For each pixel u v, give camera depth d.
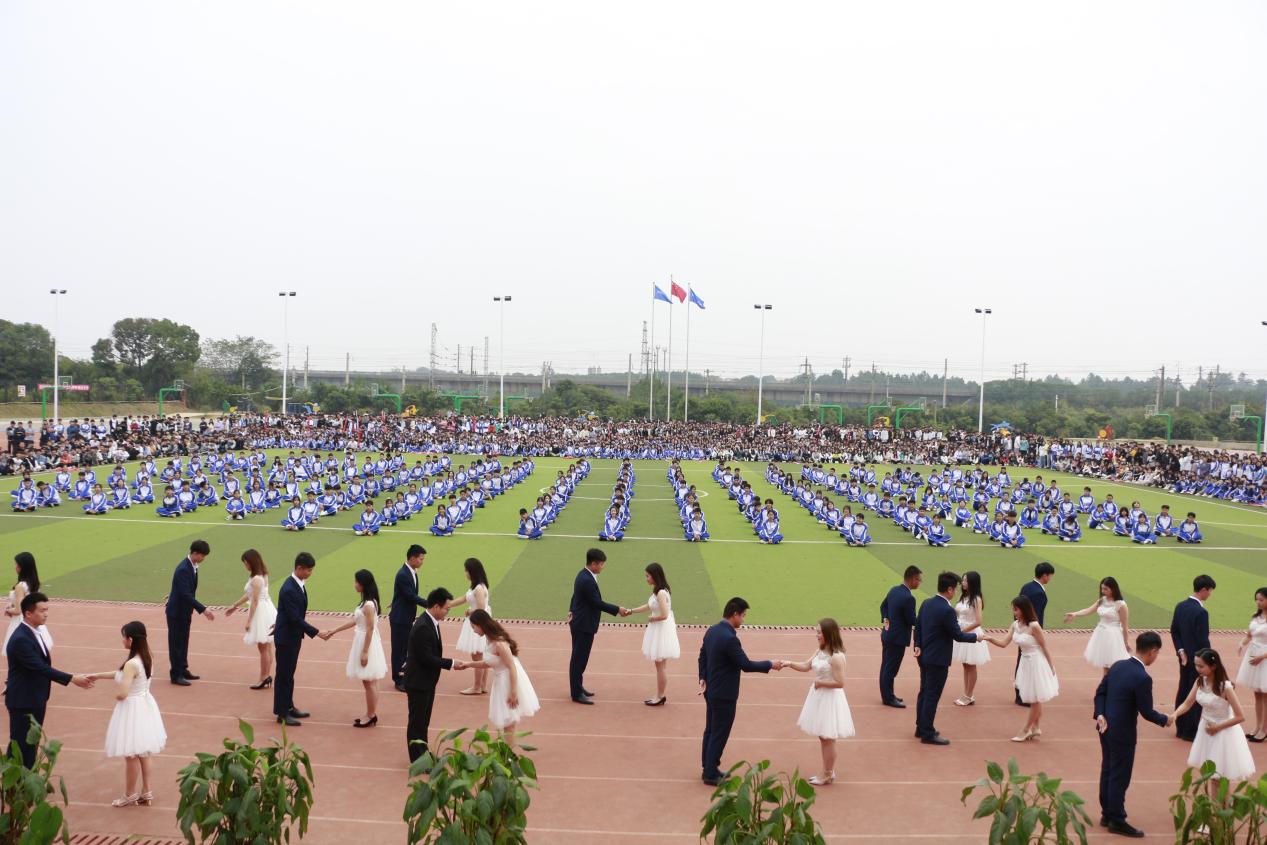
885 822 9.56
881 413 110.06
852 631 18.20
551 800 9.95
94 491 32.41
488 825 7.00
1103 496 45.69
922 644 12.09
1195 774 10.34
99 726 11.87
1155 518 33.41
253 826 6.97
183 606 13.68
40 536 27.36
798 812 6.79
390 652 15.81
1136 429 97.38
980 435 69.81
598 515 34.91
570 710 13.07
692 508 29.61
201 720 12.20
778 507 38.88
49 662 10.14
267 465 49.28
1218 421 98.38
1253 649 12.14
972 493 43.44
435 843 6.83
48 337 96.50
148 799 9.57
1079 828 6.96
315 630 12.01
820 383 163.12
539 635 17.33
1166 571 25.50
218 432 61.06
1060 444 63.34
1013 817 7.05
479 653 13.49
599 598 13.46
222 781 7.20
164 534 28.17
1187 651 12.39
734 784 7.09
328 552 25.86
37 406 87.38
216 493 38.03
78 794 9.80
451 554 25.95
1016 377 143.25
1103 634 13.57
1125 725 9.45
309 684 13.96
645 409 97.00
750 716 12.95
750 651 16.59
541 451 63.66
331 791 9.99
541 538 29.20
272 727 12.00
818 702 10.50
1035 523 34.19
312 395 101.88
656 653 13.27
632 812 9.66
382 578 22.44
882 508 36.62
